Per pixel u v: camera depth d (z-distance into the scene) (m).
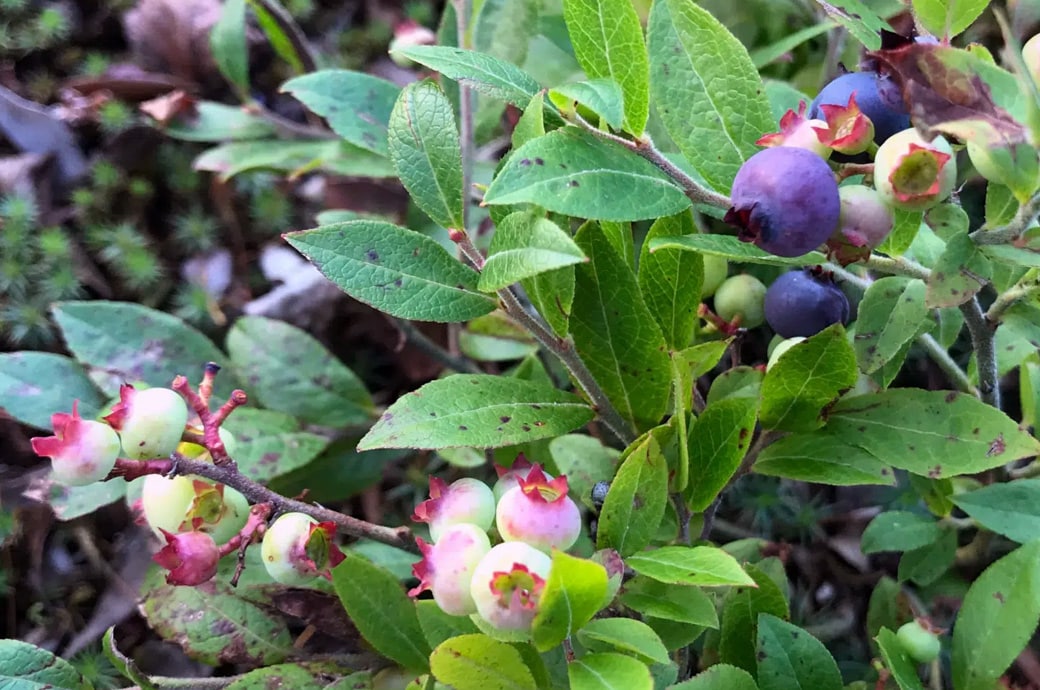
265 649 0.14
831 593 0.19
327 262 0.11
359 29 0.25
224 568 0.15
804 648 0.13
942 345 0.15
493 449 0.16
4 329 0.19
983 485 0.16
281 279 0.21
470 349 0.19
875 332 0.13
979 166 0.10
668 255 0.14
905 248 0.12
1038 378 0.15
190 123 0.21
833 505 0.20
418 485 0.19
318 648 0.15
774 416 0.13
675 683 0.13
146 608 0.15
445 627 0.13
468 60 0.12
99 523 0.18
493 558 0.10
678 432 0.13
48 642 0.18
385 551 0.17
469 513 0.11
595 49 0.12
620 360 0.13
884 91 0.11
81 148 0.22
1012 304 0.12
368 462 0.18
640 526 0.12
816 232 0.10
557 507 0.10
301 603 0.14
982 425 0.12
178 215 0.22
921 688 0.13
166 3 0.22
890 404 0.13
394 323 0.18
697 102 0.12
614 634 0.11
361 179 0.22
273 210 0.22
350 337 0.21
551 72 0.20
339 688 0.13
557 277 0.12
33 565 0.18
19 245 0.20
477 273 0.12
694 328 0.15
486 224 0.20
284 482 0.17
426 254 0.12
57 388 0.16
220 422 0.11
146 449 0.11
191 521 0.11
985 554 0.17
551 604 0.09
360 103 0.18
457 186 0.12
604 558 0.11
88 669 0.17
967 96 0.09
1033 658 0.16
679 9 0.12
